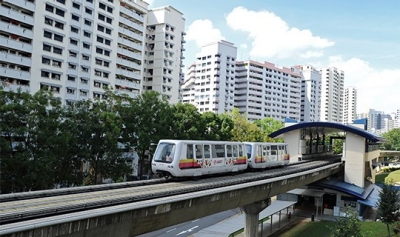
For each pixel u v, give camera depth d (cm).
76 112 3962
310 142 5950
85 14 6538
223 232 3722
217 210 2367
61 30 6081
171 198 1828
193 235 3597
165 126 4691
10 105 3194
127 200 1725
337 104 19762
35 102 3409
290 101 15650
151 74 9275
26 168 3117
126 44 7662
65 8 6125
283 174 3241
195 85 13800
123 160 4203
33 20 5619
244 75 14050
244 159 3253
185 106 5278
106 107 4294
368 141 5225
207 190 2141
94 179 4244
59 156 3456
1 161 3017
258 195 2834
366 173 5997
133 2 7925
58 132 3612
